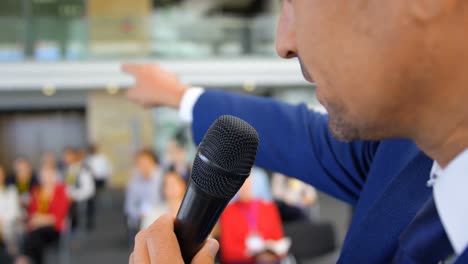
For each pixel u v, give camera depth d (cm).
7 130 1329
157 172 516
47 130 1348
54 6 1170
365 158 72
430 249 46
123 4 1329
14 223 595
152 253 50
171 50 1166
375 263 56
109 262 509
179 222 52
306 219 419
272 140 81
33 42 1117
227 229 283
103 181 959
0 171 637
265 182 341
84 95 1277
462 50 35
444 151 40
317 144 77
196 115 88
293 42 43
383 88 37
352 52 38
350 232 63
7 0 1112
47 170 618
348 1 37
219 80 1166
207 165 51
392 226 55
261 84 1196
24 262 580
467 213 40
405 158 59
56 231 591
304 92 1237
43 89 1184
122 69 96
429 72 36
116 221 770
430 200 47
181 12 1540
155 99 93
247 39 1193
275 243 284
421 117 39
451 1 34
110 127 1298
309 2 39
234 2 1627
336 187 76
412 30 35
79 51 1137
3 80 1091
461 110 37
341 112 41
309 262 342
